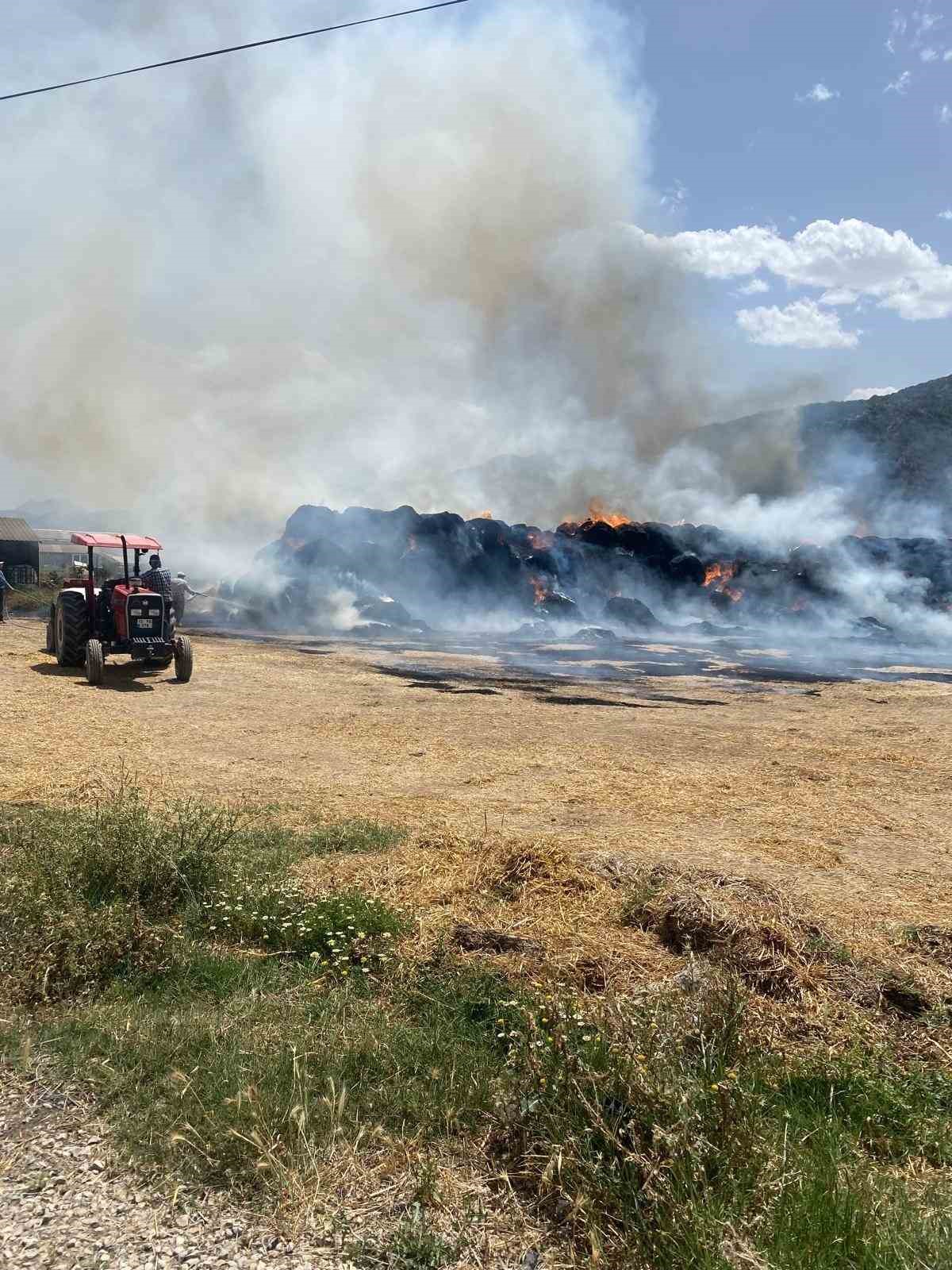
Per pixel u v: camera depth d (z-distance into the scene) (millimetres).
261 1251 2570
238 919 5039
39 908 4598
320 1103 3240
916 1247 2602
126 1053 3559
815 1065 3814
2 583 21766
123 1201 2752
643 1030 3422
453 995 4258
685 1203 2670
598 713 13445
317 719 11930
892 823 7887
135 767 8773
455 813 7637
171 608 14711
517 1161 3049
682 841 7047
